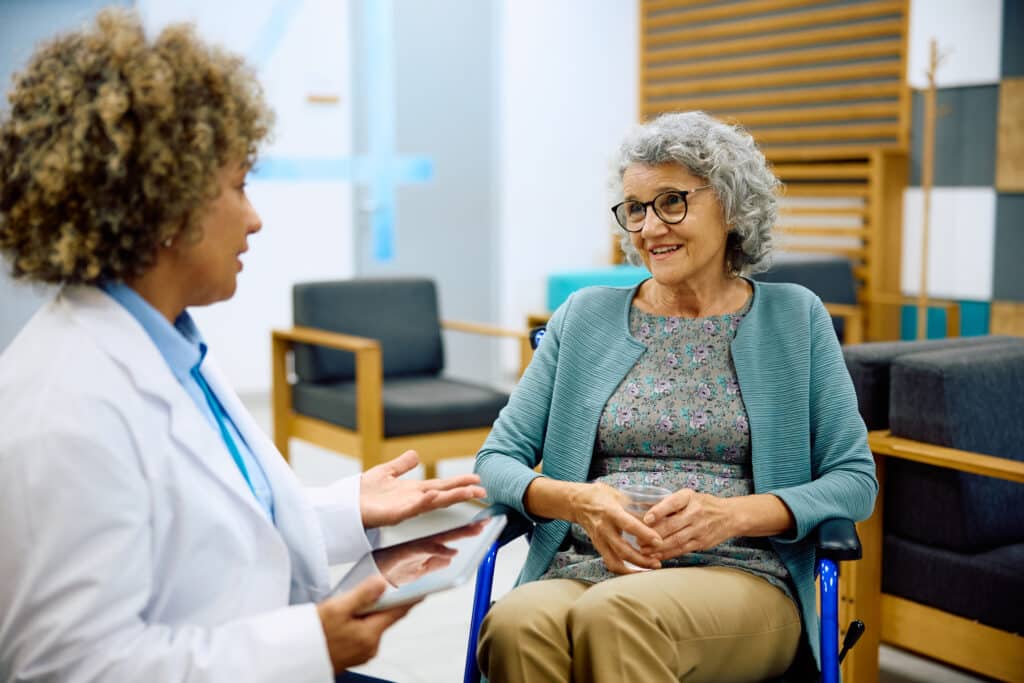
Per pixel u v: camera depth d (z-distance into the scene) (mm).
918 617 2234
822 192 6203
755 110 6684
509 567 3223
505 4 6816
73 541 962
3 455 972
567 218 7293
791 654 1630
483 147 6871
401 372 4250
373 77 6391
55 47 1054
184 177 1055
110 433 1004
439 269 6809
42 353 1038
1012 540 2266
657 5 7102
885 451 2197
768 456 1710
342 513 1396
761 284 1869
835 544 1542
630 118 7492
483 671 1573
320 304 4117
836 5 6215
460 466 4617
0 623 975
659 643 1452
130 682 968
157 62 1038
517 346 7168
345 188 6387
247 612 1106
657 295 1876
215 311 6051
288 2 6047
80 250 1046
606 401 1799
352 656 1082
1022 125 5395
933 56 5207
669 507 1535
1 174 1059
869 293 5832
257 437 1296
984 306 5648
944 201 5793
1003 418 2268
